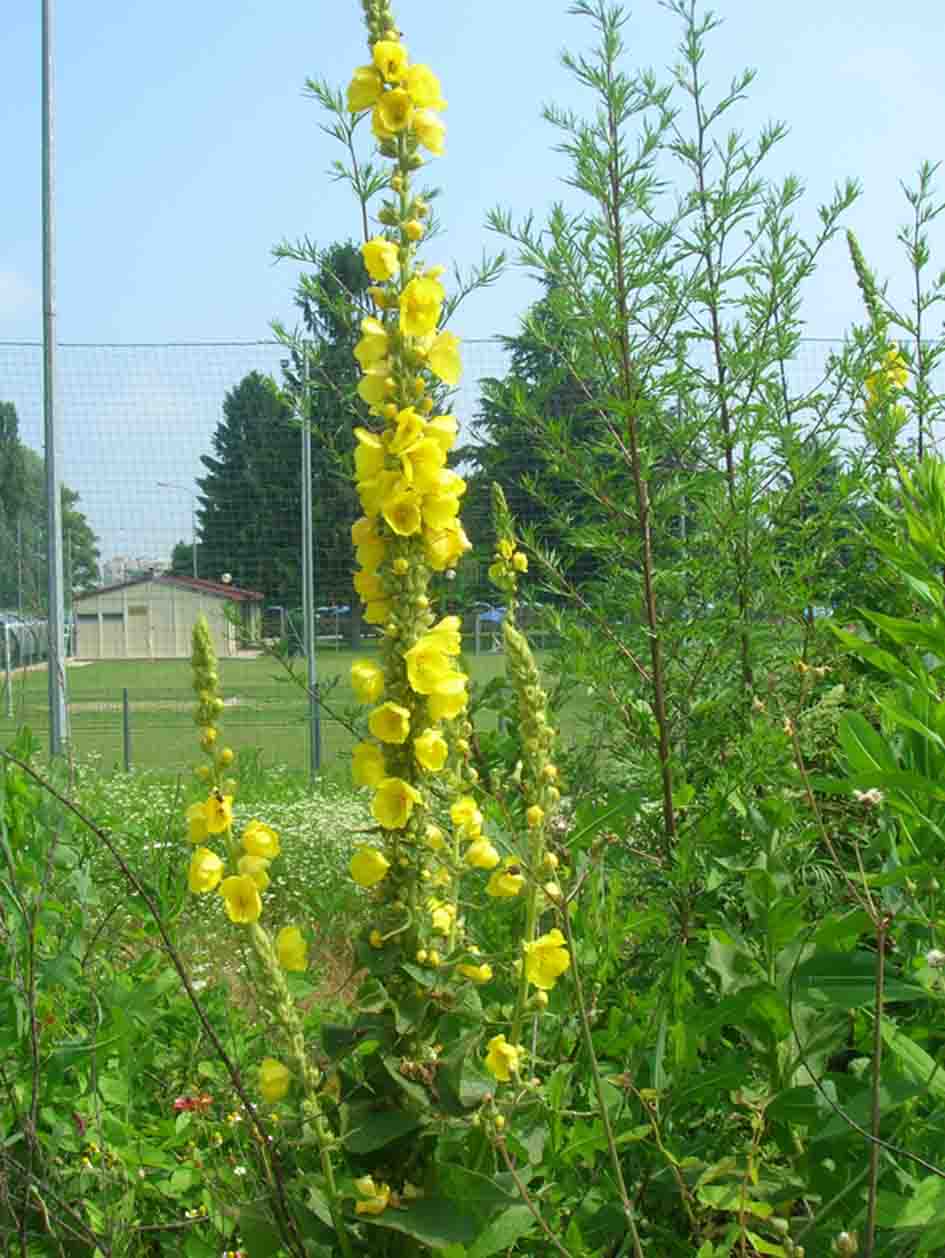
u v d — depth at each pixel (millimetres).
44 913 3369
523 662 2232
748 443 3918
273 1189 2127
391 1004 2041
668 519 4078
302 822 8039
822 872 3340
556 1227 2328
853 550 4098
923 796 2568
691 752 3855
